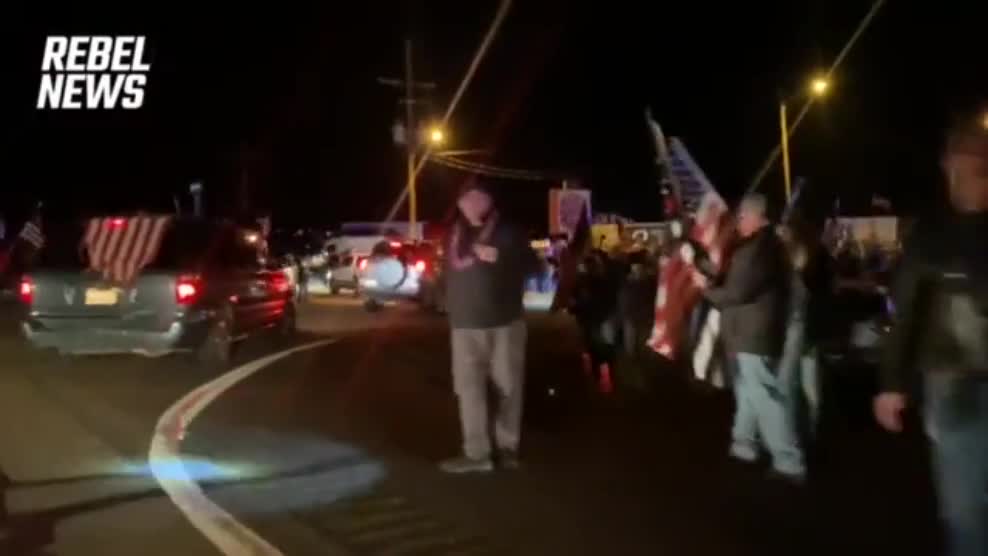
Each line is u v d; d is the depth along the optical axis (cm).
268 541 736
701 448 1023
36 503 837
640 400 1325
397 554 705
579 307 1425
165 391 1405
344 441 1078
